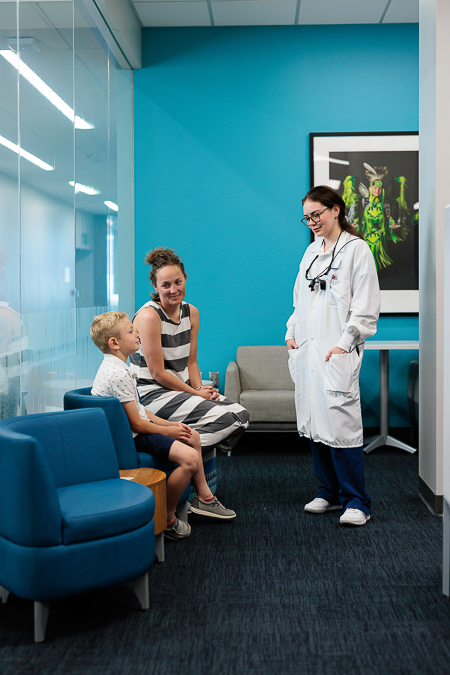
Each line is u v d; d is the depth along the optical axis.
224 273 4.53
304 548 2.33
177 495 2.33
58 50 2.81
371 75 4.41
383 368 4.08
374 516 2.71
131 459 2.23
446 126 2.68
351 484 2.63
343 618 1.77
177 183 4.50
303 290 2.80
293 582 2.02
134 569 1.73
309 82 4.43
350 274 2.58
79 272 3.12
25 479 1.57
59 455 1.87
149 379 2.64
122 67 4.27
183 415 2.55
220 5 4.09
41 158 2.57
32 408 2.47
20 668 1.52
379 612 1.81
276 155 4.47
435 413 2.72
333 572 2.10
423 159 2.90
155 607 1.84
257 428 3.90
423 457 2.95
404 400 4.50
